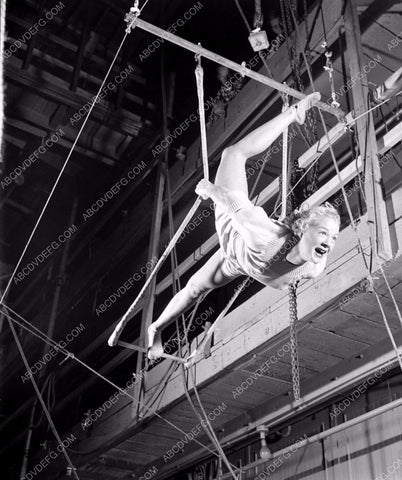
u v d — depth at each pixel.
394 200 5.41
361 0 7.50
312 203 5.97
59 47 11.52
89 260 12.29
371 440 6.49
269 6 10.05
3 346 14.27
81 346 12.83
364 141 5.65
